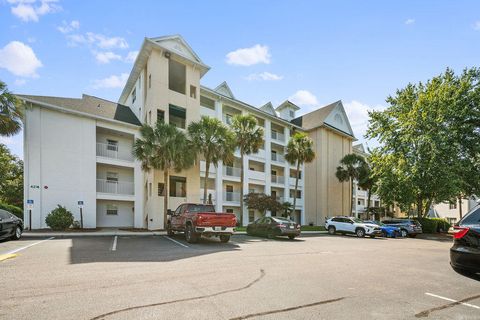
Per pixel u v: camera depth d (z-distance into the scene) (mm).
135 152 21750
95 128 23406
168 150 21203
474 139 27812
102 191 24062
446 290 5914
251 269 7695
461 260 6379
